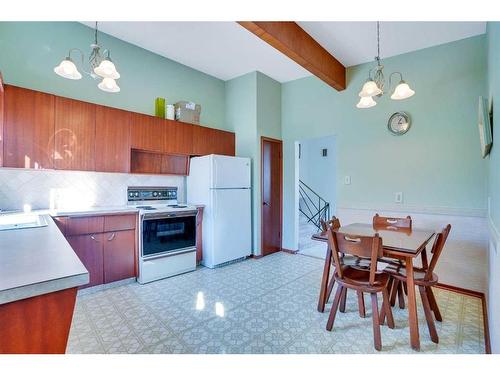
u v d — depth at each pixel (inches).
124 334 80.4
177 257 132.3
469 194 115.5
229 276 131.2
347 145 151.6
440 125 122.6
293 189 178.4
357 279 80.7
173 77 152.6
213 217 142.6
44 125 102.2
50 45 111.8
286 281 124.9
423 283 78.9
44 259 41.4
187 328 83.9
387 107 137.3
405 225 107.7
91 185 125.0
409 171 130.6
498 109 64.1
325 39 120.8
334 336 80.2
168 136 139.1
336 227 106.4
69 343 75.6
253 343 76.3
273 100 176.9
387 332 82.4
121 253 117.3
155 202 145.7
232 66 159.0
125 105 133.4
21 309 32.2
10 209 104.6
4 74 101.7
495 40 71.1
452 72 119.8
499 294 54.9
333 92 157.8
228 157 150.3
